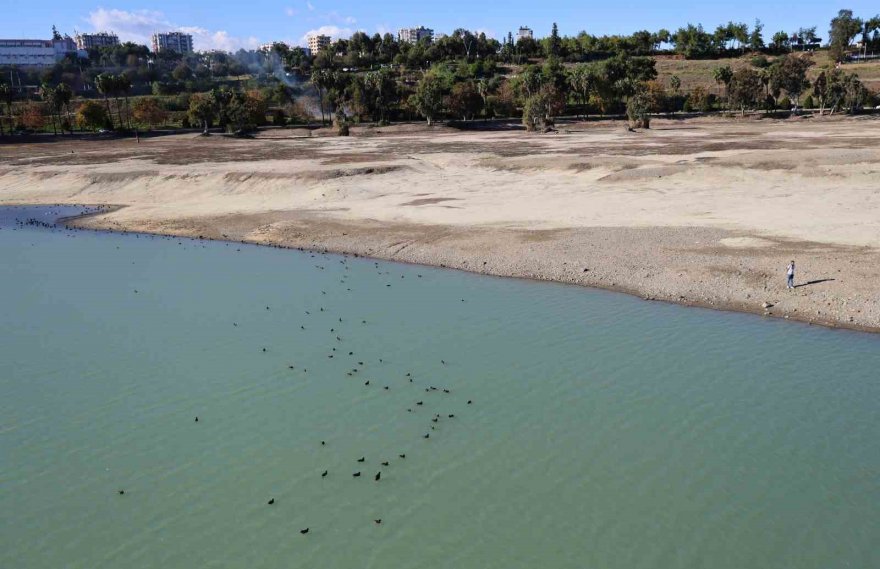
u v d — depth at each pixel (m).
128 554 18.83
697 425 24.09
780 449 22.56
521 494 20.75
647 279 38.84
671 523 19.36
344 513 20.19
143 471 22.47
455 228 52.25
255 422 25.23
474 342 31.70
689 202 56.69
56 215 66.56
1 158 100.44
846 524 19.11
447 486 21.22
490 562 18.14
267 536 19.34
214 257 48.72
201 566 18.28
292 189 71.31
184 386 28.27
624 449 22.81
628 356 29.67
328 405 26.31
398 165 79.50
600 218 52.66
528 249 45.56
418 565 18.11
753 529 19.03
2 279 44.25
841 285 35.41
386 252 47.91
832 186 59.16
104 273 45.19
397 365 29.55
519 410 25.44
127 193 75.06
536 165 77.19
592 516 19.72
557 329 32.91
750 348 30.00
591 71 159.50
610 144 97.56
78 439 24.45
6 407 26.91
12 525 20.09
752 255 40.88
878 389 26.14
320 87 159.88
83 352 32.03
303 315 35.97
